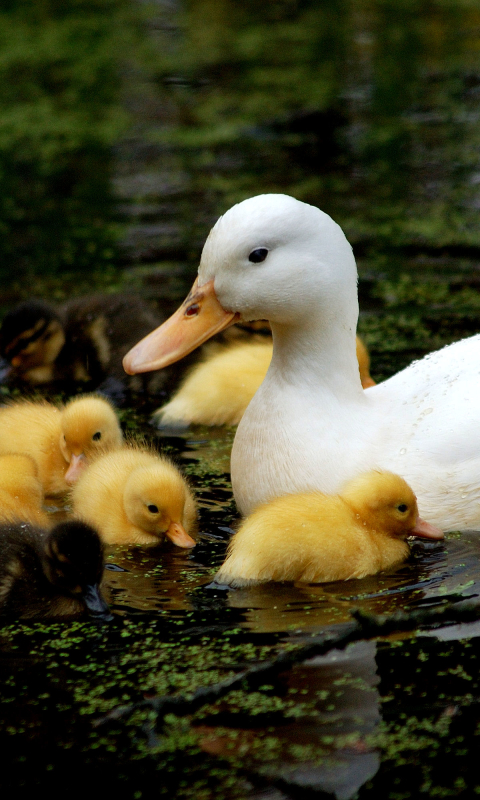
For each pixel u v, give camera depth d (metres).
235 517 10.20
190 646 7.59
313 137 21.61
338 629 7.72
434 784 6.06
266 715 6.68
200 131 22.20
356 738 6.44
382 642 7.50
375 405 9.71
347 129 21.95
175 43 27.27
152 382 13.97
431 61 25.30
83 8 30.16
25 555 8.59
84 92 24.38
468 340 10.48
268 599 8.31
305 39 27.22
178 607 8.27
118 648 7.63
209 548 9.55
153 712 6.75
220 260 9.32
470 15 28.52
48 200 19.09
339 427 9.41
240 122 22.52
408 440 9.32
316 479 9.33
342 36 27.39
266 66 25.39
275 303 9.29
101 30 28.33
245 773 6.16
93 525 8.69
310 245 9.21
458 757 6.25
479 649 7.36
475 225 17.56
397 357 13.42
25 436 11.59
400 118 22.41
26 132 22.47
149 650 7.57
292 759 6.28
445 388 9.66
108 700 6.91
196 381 12.79
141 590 8.65
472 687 6.91
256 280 9.25
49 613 8.27
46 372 14.30
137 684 7.09
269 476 9.51
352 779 6.10
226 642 7.62
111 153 21.25
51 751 6.41
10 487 9.74
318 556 8.48
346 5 29.84
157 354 9.55
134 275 15.97
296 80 24.50
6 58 26.61
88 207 18.69
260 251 9.18
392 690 6.90
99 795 6.02
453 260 16.34
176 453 11.80
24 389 14.11
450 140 21.20
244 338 14.36
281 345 9.59
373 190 19.02
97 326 14.31
